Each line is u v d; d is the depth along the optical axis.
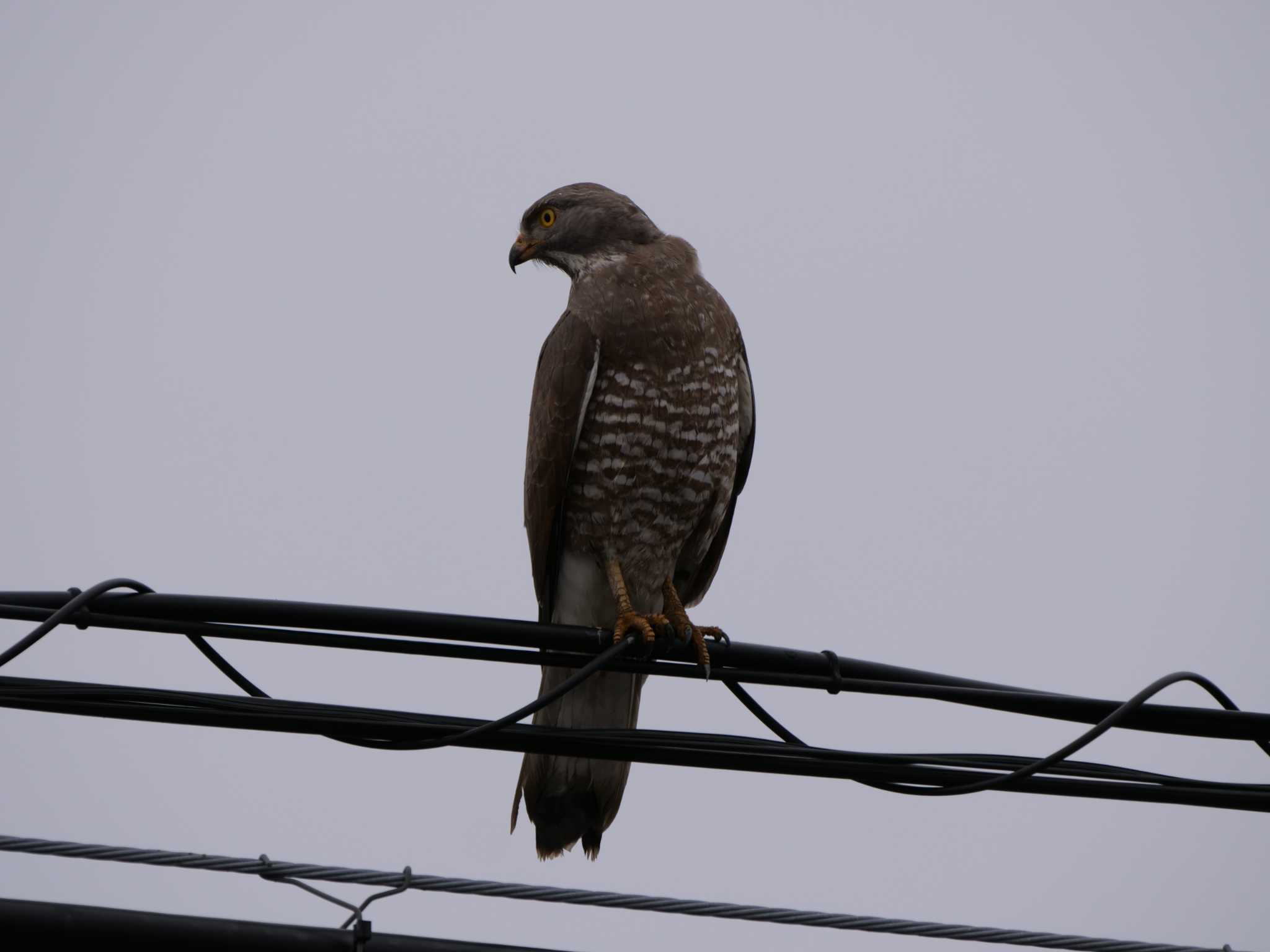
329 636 9.98
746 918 9.38
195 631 9.75
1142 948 9.66
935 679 10.57
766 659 10.51
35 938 8.80
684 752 9.91
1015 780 9.83
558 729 9.82
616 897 9.28
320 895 9.23
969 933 9.57
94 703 9.41
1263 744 10.30
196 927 9.00
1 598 9.73
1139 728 10.16
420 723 9.72
